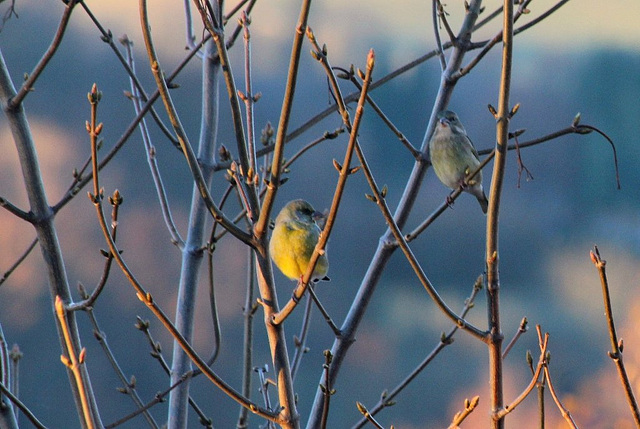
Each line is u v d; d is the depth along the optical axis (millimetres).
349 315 6156
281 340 4656
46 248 5535
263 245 4629
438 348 6020
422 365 5969
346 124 4273
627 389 3979
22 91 5512
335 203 4242
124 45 7109
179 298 6543
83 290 6203
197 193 6637
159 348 6199
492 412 4473
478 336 4500
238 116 4535
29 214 5531
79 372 4008
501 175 4410
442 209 6332
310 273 4434
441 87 6734
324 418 4367
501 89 4320
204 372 4453
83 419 5320
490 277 4508
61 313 4023
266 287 4676
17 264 6047
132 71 6688
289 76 4215
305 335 6582
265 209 4543
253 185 4645
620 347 4016
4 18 6090
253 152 4801
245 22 4957
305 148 6449
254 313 6621
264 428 6105
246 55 4926
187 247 6609
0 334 5379
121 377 6176
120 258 4305
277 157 4395
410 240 6316
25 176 5562
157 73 4457
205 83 6777
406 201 6602
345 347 6070
